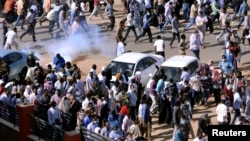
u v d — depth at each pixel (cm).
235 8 7125
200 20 6338
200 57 6138
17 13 7231
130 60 5356
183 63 5281
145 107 4503
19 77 5162
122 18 7544
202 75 5084
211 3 6962
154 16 6762
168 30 7006
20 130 4459
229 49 5656
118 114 4500
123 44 5931
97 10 7462
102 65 6062
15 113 4534
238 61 5759
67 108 4512
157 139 4606
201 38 6347
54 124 4344
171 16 6869
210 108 5078
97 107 4491
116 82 4919
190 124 4475
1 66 5344
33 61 5447
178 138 4241
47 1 7331
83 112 4316
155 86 4925
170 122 4775
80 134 4047
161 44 5891
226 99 4856
